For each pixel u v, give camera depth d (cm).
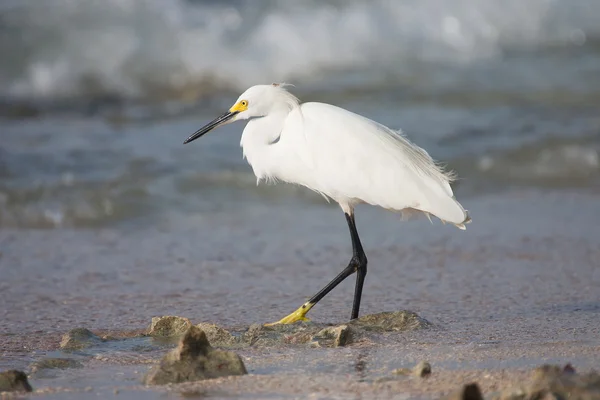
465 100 2162
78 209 1491
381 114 2017
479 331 895
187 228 1433
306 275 1179
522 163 1762
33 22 2345
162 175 1641
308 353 803
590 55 2681
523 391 588
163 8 2459
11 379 682
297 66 2456
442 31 2691
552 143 1853
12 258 1253
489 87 2288
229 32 2489
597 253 1266
